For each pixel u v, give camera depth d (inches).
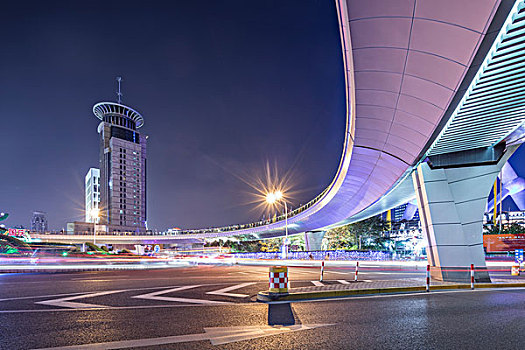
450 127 573.6
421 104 506.6
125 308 377.7
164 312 355.6
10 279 737.6
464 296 490.3
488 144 696.4
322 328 288.0
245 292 517.0
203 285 612.4
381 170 942.4
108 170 6717.5
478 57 366.3
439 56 392.8
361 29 396.5
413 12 348.2
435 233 711.7
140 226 6919.3
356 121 675.4
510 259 1670.8
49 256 1616.6
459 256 690.2
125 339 254.7
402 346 238.7
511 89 435.5
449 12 330.3
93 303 411.2
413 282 639.1
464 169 722.8
